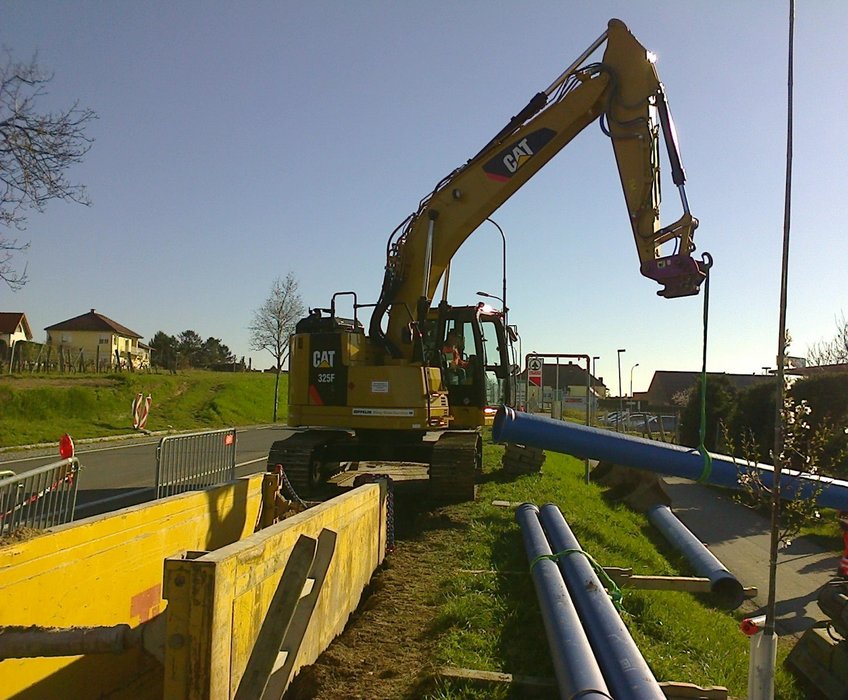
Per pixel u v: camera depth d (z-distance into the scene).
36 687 4.11
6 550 3.96
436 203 12.03
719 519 16.28
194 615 3.23
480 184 11.83
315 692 4.36
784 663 6.93
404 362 12.00
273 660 3.65
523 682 4.61
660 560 10.25
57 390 26.38
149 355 66.69
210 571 3.25
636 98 11.12
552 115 11.56
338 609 5.52
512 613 5.95
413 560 7.79
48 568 4.28
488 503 11.12
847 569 8.87
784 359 4.50
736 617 8.82
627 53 11.28
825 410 19.38
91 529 4.71
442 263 12.16
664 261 10.01
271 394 44.50
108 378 33.72
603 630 4.91
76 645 3.37
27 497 4.59
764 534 14.60
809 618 9.15
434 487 11.06
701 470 10.60
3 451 18.20
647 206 10.90
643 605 6.88
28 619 4.09
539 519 8.98
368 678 4.67
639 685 4.09
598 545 9.59
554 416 22.25
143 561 5.32
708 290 7.59
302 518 4.70
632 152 11.05
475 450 11.39
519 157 11.66
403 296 12.26
